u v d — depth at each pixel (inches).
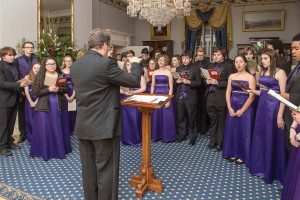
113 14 439.8
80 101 96.6
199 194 124.5
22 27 261.4
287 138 115.5
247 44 434.9
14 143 195.0
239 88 159.6
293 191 89.9
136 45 504.4
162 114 208.2
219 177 143.0
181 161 166.4
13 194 123.5
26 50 210.2
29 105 198.4
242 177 143.1
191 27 460.8
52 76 171.0
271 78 135.3
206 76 182.7
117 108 99.2
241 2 434.0
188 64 212.1
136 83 99.2
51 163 162.7
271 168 135.2
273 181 137.5
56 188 130.0
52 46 253.3
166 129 206.2
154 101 115.0
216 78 178.2
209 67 193.0
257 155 143.3
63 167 156.6
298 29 409.1
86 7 340.8
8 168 154.3
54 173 147.9
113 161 101.0
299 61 111.5
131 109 198.7
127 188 130.1
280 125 128.3
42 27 279.9
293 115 83.7
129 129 199.6
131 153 181.9
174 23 475.8
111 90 97.4
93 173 103.3
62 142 170.7
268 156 135.0
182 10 293.1
